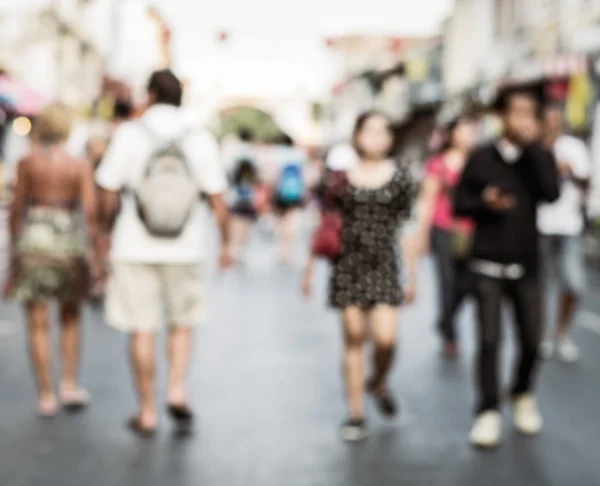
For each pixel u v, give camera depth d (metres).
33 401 7.02
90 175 6.71
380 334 6.27
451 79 39.44
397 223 6.32
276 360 8.73
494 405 6.05
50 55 40.44
